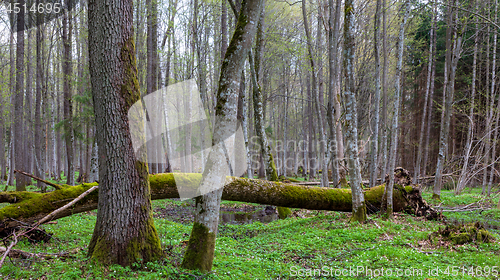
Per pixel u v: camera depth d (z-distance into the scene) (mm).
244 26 4523
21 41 15242
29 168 21938
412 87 28625
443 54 23844
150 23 17891
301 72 27906
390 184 9461
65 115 16750
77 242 6371
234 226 10422
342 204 9984
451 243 7055
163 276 4328
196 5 18031
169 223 9961
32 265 4566
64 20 16562
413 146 28688
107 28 4496
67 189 7199
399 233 7938
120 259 4496
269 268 5594
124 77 4578
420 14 14344
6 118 22719
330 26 12648
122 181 4582
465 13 14742
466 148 17625
